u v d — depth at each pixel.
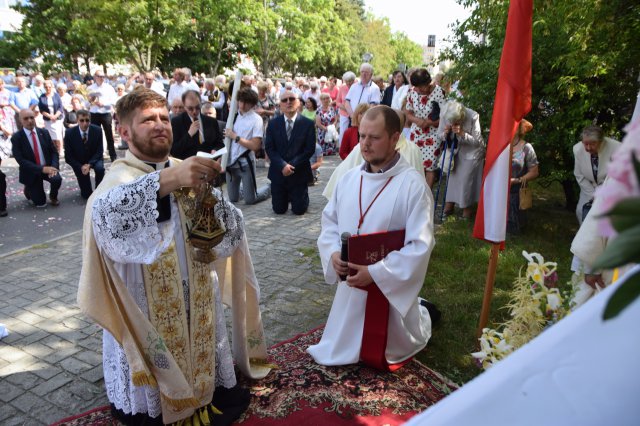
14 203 8.17
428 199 2.84
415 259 2.70
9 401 2.98
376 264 2.73
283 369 3.18
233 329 2.94
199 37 22.33
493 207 3.09
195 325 2.49
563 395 0.67
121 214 2.06
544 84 5.81
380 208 2.88
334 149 13.01
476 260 5.00
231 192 7.82
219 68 24.17
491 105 6.34
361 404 2.82
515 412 0.66
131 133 2.34
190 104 5.94
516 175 5.73
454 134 6.21
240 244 2.77
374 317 3.03
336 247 3.06
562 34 5.51
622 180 0.50
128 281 2.31
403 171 2.89
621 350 0.71
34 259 5.45
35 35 20.19
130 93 2.35
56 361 3.41
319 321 3.94
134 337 2.32
